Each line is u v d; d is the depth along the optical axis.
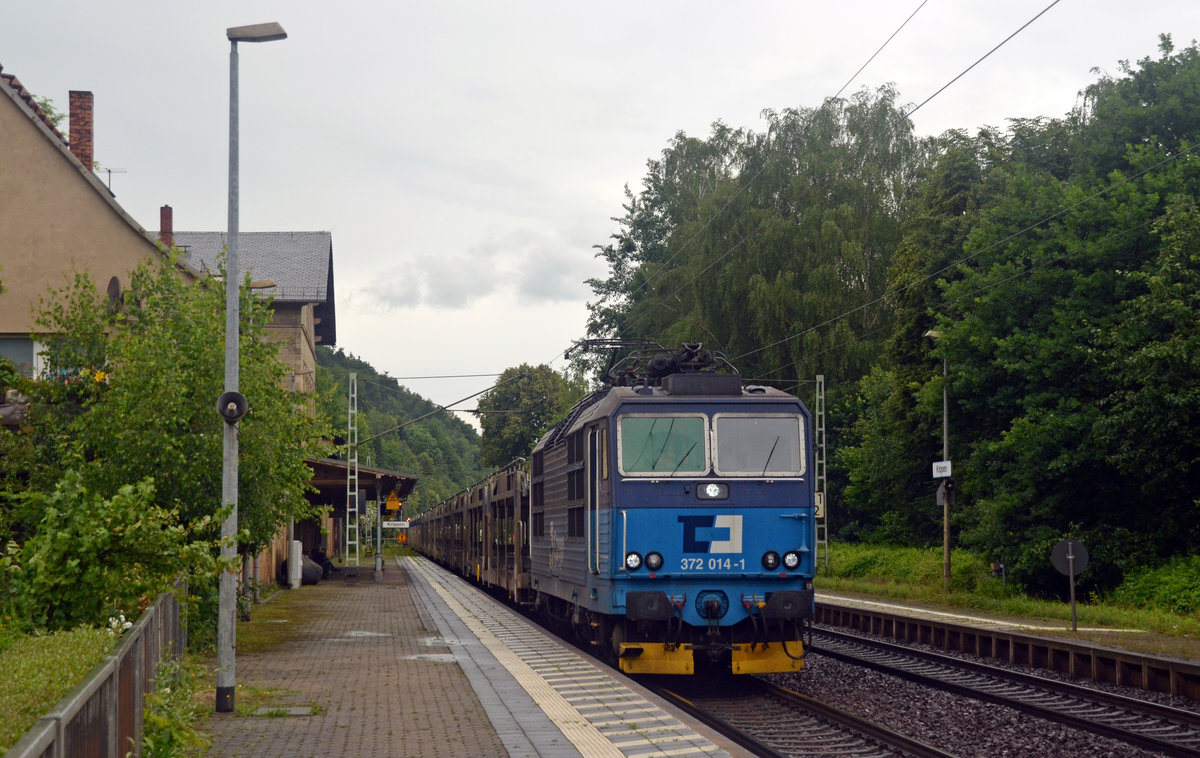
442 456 171.25
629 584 12.91
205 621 16.66
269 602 27.27
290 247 45.16
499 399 82.31
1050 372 28.36
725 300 40.50
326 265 44.44
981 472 30.44
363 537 80.50
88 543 9.16
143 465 15.91
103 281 23.28
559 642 17.22
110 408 16.02
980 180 36.72
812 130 42.09
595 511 13.72
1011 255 30.52
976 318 30.53
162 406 16.00
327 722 10.16
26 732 4.15
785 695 12.59
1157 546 25.91
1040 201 30.41
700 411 13.36
